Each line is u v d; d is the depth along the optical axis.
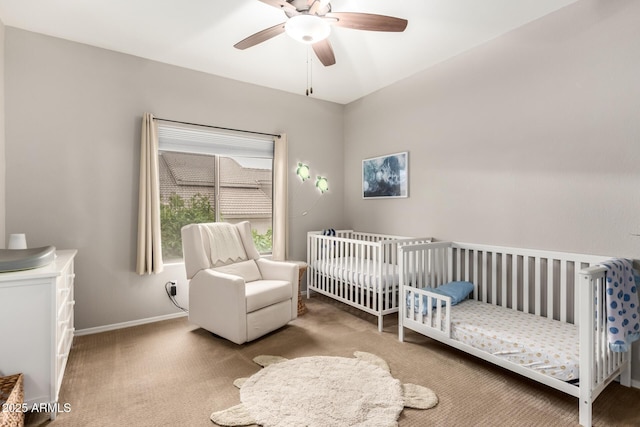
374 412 1.72
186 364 2.29
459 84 3.04
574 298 2.26
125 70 3.04
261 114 3.84
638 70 2.00
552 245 2.41
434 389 1.98
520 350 1.91
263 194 4.05
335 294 3.52
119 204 3.02
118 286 3.03
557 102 2.37
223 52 3.02
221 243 3.09
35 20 2.50
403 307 2.67
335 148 4.46
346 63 3.24
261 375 2.11
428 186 3.36
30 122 2.66
